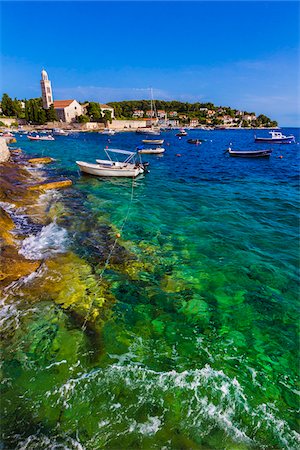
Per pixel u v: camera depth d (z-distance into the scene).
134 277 9.67
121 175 26.50
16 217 14.57
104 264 10.34
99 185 23.52
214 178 28.36
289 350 6.96
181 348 6.87
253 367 6.45
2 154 30.56
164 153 51.22
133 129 134.25
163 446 4.83
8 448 4.72
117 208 17.31
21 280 8.91
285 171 33.09
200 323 7.72
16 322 7.32
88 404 5.47
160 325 7.56
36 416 5.23
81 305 8.06
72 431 5.02
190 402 5.58
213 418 5.31
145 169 29.56
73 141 67.81
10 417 5.19
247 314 8.14
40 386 5.77
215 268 10.51
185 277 9.84
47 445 4.79
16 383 5.80
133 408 5.43
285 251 12.12
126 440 4.90
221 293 9.05
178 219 15.74
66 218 14.99
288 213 17.34
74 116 127.31
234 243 12.74
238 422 5.27
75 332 7.13
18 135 80.00
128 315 7.84
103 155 43.91
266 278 9.95
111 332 7.21
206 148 61.81
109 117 130.62
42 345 6.71
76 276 9.41
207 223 15.23
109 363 6.36
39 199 18.05
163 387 5.85
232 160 42.38
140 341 7.00
